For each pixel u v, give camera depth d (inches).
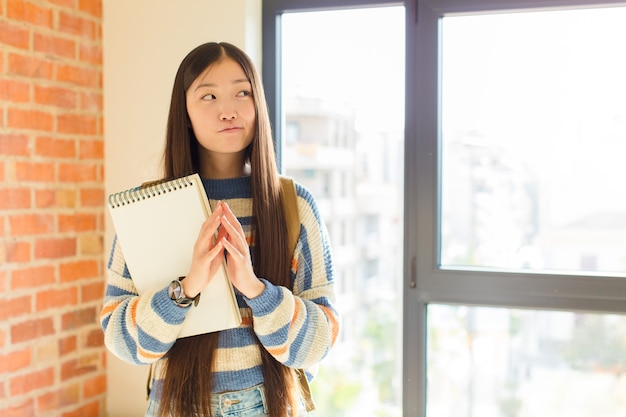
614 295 77.9
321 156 90.4
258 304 49.2
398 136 86.6
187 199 50.9
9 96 79.6
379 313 89.7
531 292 80.7
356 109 88.2
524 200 82.0
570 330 81.2
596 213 79.8
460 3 81.6
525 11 80.6
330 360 92.4
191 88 53.4
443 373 85.9
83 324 91.7
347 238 90.3
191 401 51.1
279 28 90.2
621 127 78.6
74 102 89.1
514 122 81.9
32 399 84.0
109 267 55.7
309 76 90.0
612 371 80.3
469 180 83.7
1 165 78.8
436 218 83.8
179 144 54.7
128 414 95.1
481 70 82.7
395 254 88.1
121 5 92.3
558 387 82.2
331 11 88.4
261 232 53.2
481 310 84.0
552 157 80.9
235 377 51.7
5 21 78.7
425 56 83.3
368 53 87.3
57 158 86.7
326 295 54.2
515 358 83.4
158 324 49.1
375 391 90.9
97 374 94.3
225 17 86.9
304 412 54.9
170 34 89.9
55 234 86.8
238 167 56.6
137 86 92.0
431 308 85.7
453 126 83.8
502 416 84.3
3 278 79.5
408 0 83.8
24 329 82.5
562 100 80.2
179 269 51.7
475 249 83.9
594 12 78.7
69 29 88.0
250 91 53.9
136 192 51.9
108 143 93.9
